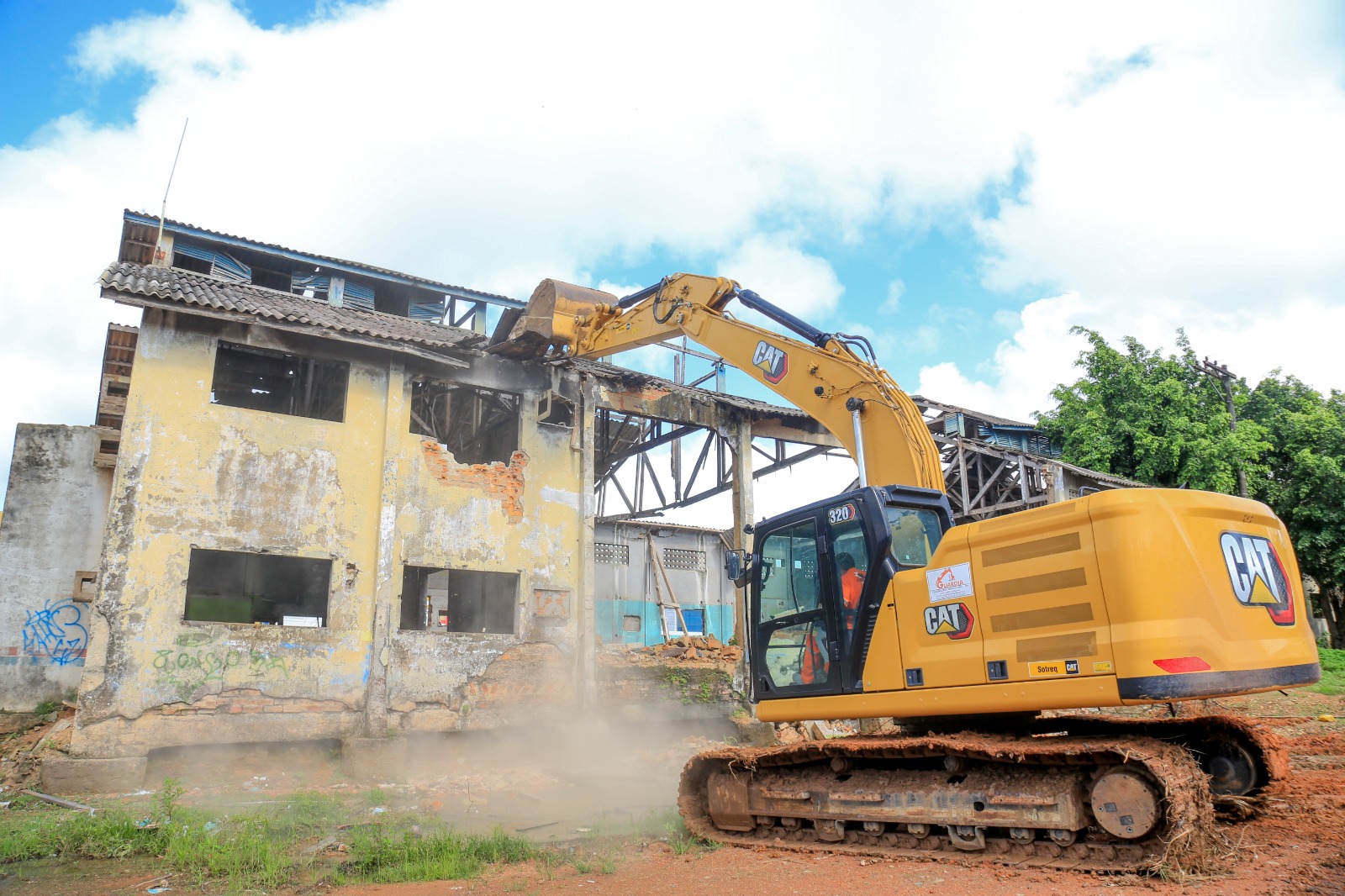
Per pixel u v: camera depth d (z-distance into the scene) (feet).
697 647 54.65
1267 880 16.25
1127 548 18.12
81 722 35.14
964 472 69.41
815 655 23.99
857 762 22.22
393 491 44.04
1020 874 17.85
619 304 42.19
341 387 49.96
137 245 57.26
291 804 30.25
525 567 47.32
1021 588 19.62
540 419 49.78
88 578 46.91
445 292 64.34
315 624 43.62
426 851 21.67
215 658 38.24
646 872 20.02
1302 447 88.28
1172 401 85.76
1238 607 18.33
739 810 23.79
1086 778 18.47
